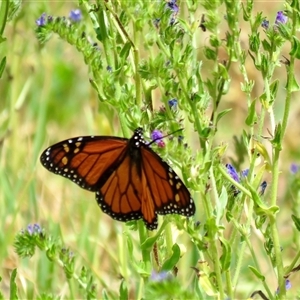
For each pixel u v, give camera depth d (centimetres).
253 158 174
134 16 172
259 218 173
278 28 171
